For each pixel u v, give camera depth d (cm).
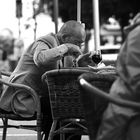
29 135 840
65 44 570
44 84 561
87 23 3075
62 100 509
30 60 592
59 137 586
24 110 568
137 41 358
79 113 509
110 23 3262
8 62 2327
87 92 379
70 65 591
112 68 539
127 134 362
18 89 572
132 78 355
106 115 369
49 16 3219
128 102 345
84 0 3075
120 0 3134
